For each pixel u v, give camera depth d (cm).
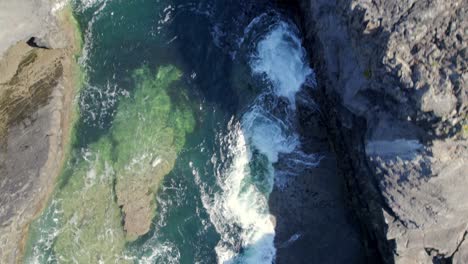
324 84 1794
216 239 1819
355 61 1602
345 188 1792
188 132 1908
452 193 1487
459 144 1438
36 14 1856
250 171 1855
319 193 1805
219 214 1833
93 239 1845
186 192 1862
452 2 1391
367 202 1669
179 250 1827
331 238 1773
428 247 1548
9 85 1886
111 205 1861
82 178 1892
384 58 1461
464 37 1375
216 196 1847
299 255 1777
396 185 1544
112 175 1884
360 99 1611
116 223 1848
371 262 1748
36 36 1873
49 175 1858
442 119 1420
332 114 1780
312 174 1822
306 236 1784
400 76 1442
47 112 1872
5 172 1823
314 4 1755
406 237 1555
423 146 1488
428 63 1414
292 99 1886
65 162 1911
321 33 1748
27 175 1827
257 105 1898
